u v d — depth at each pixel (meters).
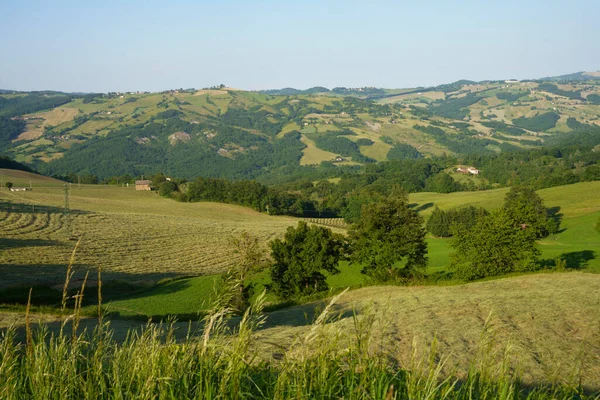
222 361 3.94
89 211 86.19
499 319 17.36
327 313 3.87
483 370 4.23
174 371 3.87
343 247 43.84
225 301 4.09
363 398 3.60
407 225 42.19
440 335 14.84
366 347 4.00
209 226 84.44
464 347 13.12
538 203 79.00
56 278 42.91
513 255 37.50
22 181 119.12
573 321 16.77
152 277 49.00
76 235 65.19
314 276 42.78
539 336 14.62
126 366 4.10
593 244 58.56
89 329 14.41
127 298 39.62
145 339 4.28
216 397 3.51
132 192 124.12
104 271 48.97
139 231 73.69
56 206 86.25
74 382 3.85
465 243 39.72
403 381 4.12
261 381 4.07
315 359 3.96
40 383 3.72
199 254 63.38
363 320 4.15
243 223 93.31
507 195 86.69
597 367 11.23
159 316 29.34
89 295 39.41
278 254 42.44
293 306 31.33
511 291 25.03
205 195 116.00
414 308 20.56
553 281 28.22
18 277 41.75
